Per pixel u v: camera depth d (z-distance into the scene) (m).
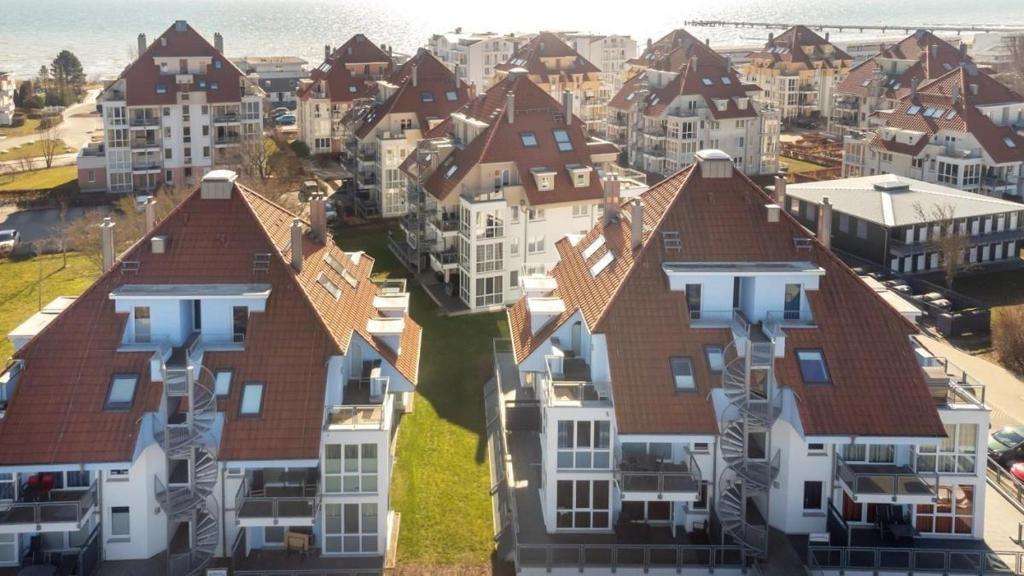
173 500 44.59
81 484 46.69
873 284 60.84
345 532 48.06
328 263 56.72
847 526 47.09
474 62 197.75
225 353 48.16
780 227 53.41
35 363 46.94
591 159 87.88
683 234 52.94
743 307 52.72
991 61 197.62
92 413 45.62
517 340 59.25
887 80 157.25
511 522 50.56
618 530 49.47
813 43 184.50
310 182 125.00
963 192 102.56
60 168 144.25
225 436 45.88
